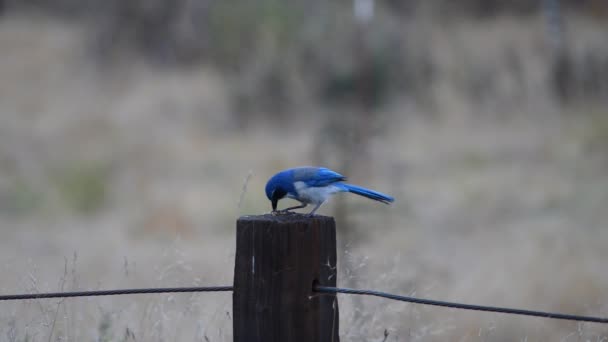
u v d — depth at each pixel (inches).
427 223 578.2
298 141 912.9
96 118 983.6
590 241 491.8
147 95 1119.6
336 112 900.0
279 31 1134.4
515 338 310.3
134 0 1310.3
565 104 1066.1
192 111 1059.9
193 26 1298.0
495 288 374.3
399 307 240.1
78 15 1517.0
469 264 438.0
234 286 161.6
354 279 236.8
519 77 1122.7
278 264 157.0
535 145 872.3
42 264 432.1
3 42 1358.3
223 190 695.1
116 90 1167.6
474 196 658.8
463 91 1104.2
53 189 695.1
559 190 669.9
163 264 323.6
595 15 1374.3
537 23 1306.6
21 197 669.9
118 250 496.7
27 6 1583.4
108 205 681.0
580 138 876.0
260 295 158.1
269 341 157.8
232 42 1151.0
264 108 1050.7
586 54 1136.2
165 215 618.8
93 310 231.3
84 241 542.0
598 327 250.7
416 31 1230.3
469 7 1364.4
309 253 158.4
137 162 821.2
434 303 169.3
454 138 920.3
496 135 930.1
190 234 565.9
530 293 362.3
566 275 385.7
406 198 623.8
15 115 996.6
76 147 872.3
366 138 546.9
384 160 734.5
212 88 1142.3
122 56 1278.3
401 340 227.5
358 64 1045.8
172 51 1289.4
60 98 1100.5
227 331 215.6
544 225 560.1
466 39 1237.1
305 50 1100.5
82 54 1304.1
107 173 766.5
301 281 157.6
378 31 1124.5
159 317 218.5
